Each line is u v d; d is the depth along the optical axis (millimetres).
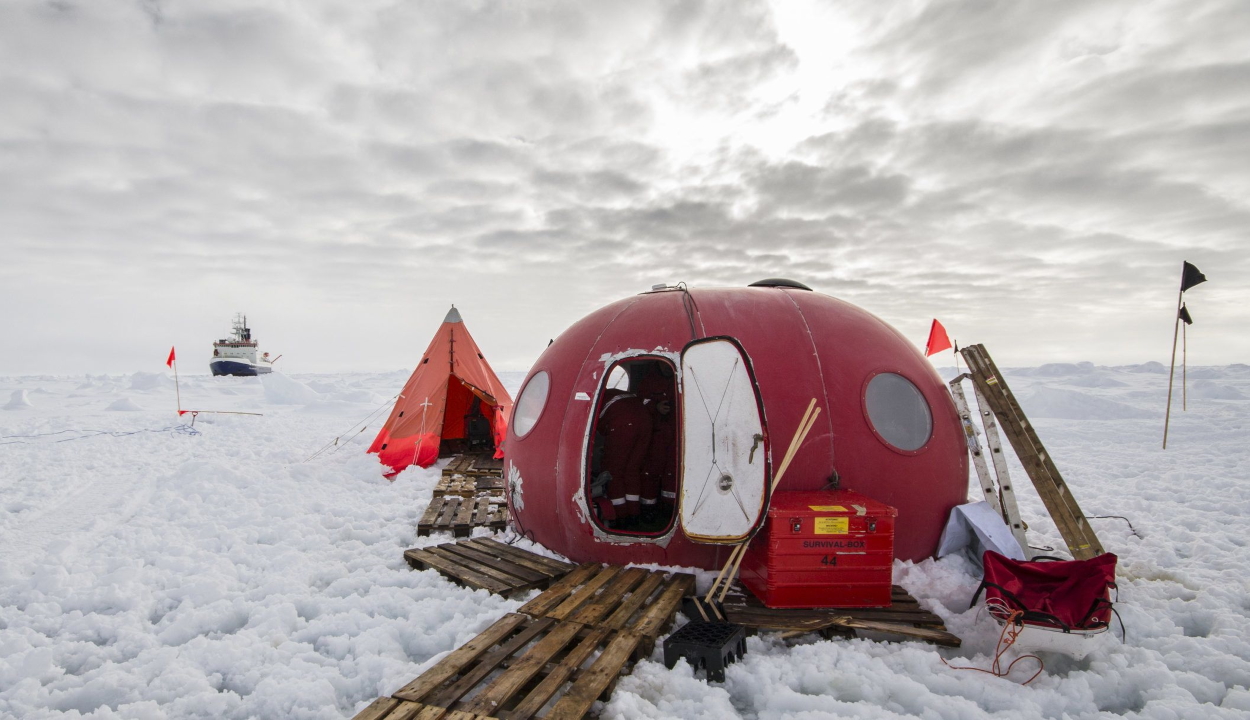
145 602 4227
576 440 4488
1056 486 4375
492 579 4297
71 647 3646
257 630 3768
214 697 3082
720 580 3887
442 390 9258
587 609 3594
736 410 3773
